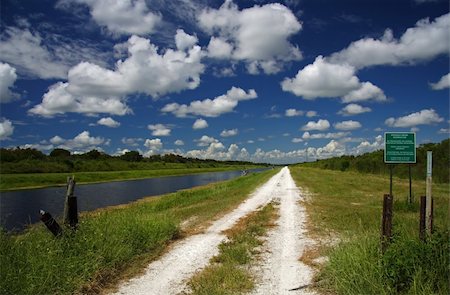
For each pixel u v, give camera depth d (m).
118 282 7.82
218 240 11.79
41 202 31.09
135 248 9.84
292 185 35.94
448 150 37.16
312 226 13.95
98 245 8.46
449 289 5.84
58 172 68.31
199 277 7.91
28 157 73.06
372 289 6.26
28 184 48.12
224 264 8.89
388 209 7.09
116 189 45.53
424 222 7.10
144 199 33.75
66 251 7.82
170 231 12.07
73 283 6.96
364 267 6.70
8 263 6.83
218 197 26.17
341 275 6.95
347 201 22.00
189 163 143.50
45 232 8.74
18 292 6.30
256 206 20.67
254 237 12.03
